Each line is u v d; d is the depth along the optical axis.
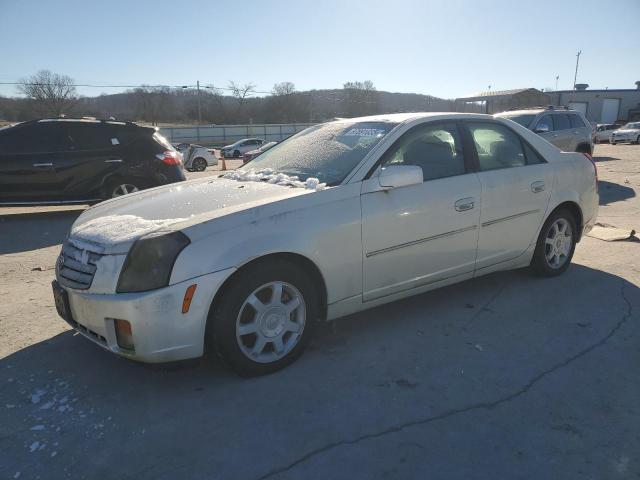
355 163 3.61
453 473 2.36
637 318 4.02
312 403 2.93
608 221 7.82
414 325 3.97
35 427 2.75
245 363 3.13
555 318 4.05
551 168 4.67
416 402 2.93
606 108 60.94
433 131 4.01
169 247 2.87
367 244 3.49
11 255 6.55
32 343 3.79
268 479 2.34
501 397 2.97
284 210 3.18
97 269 2.96
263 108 84.94
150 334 2.84
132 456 2.51
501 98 51.34
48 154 8.54
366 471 2.38
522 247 4.53
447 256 3.96
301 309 3.33
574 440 2.58
